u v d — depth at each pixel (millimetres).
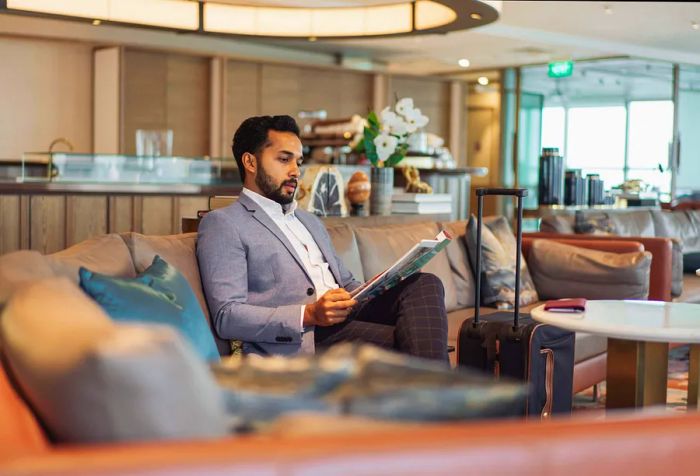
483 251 4469
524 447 959
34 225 5641
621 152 13297
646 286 4504
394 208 4781
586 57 12297
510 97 13602
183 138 10422
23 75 9633
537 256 4742
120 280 2012
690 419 1050
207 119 10609
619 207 8875
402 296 2992
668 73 12711
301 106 11578
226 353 2791
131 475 842
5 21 9117
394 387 1044
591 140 13570
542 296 4738
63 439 1065
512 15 9898
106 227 5949
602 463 987
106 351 913
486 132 14398
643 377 2791
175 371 938
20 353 1139
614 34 11039
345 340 3021
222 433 1001
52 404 1019
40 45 9695
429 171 8688
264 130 2994
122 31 9906
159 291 2127
